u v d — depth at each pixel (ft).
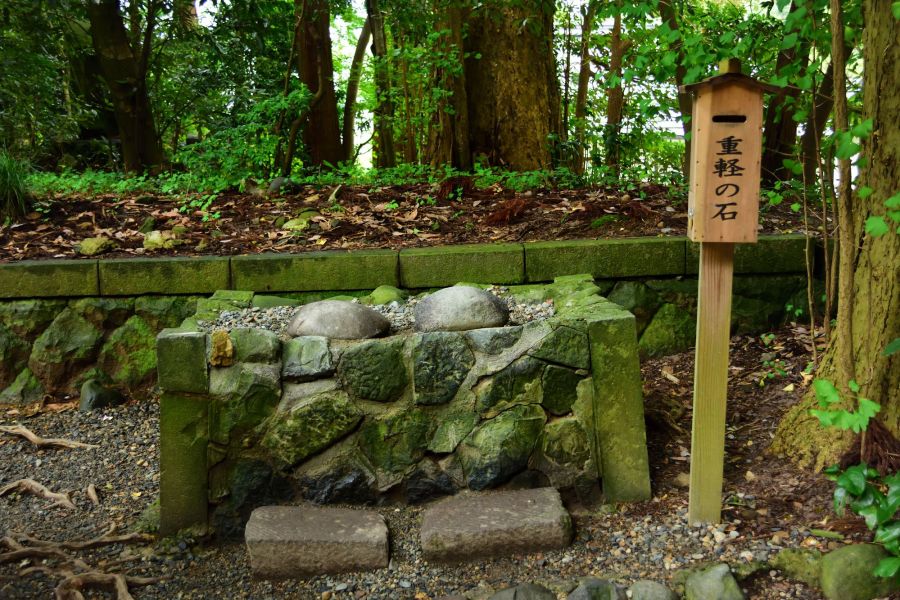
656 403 12.62
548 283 14.71
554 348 10.26
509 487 10.37
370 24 31.65
